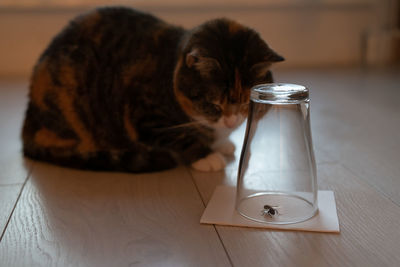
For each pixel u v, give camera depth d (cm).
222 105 75
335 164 77
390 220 61
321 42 175
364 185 70
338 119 100
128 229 61
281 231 59
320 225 60
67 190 71
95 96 80
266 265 54
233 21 79
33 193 70
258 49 75
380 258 54
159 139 79
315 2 167
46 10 157
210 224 61
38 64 83
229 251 56
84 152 80
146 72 78
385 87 131
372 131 92
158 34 81
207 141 82
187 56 72
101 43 80
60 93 80
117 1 159
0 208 66
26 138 83
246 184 67
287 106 64
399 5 172
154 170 77
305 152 66
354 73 156
